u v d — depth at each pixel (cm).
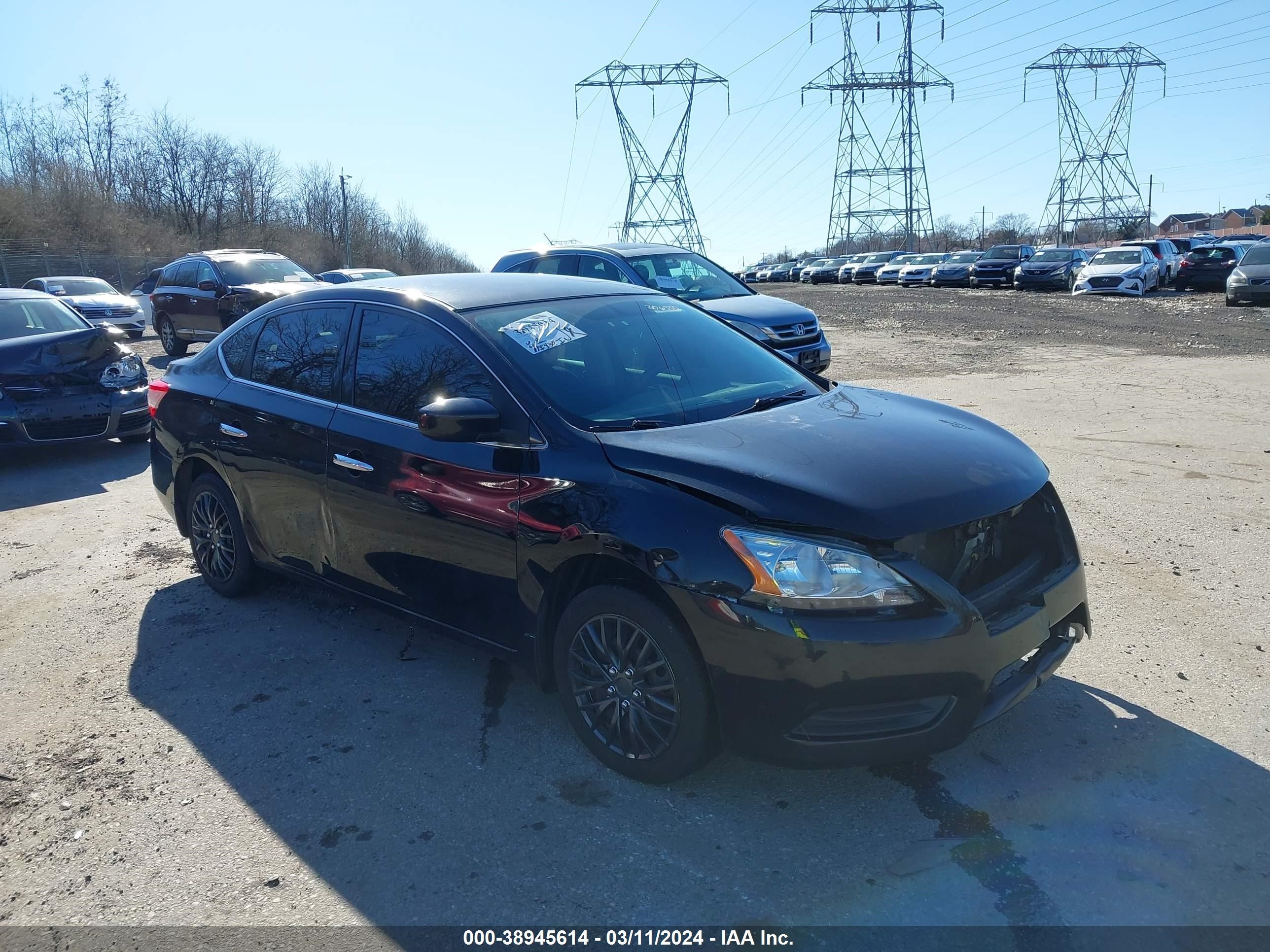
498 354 360
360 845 289
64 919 262
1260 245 2228
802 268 5650
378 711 372
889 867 271
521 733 352
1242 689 365
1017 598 308
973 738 338
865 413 369
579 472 320
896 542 279
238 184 6431
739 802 305
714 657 283
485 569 348
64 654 435
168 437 505
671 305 450
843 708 273
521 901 263
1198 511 585
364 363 407
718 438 327
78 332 873
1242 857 270
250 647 435
